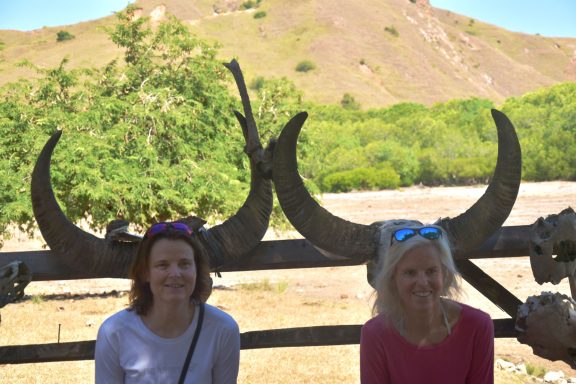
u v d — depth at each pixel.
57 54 145.88
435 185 62.69
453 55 194.00
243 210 4.27
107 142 14.20
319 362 8.64
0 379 7.72
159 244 3.17
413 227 3.13
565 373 8.66
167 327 3.19
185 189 14.13
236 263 4.38
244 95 4.20
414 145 68.94
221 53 166.50
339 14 181.88
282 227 16.33
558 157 58.88
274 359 8.74
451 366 3.11
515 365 8.90
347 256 4.09
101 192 13.24
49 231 3.99
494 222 4.17
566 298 4.21
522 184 55.75
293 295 14.06
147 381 3.16
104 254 4.12
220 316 3.28
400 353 3.12
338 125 82.25
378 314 3.19
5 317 11.66
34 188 3.91
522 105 74.56
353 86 153.75
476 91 174.50
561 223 4.34
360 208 39.78
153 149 14.18
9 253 4.29
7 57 153.25
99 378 3.22
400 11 196.12
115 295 14.42
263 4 192.25
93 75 15.93
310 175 61.28
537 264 4.39
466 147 65.31
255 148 4.18
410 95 160.00
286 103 16.73
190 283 3.17
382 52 172.12
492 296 4.53
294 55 167.38
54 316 11.87
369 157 64.38
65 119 14.39
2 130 14.20
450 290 3.16
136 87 15.84
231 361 3.30
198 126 15.07
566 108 65.50
